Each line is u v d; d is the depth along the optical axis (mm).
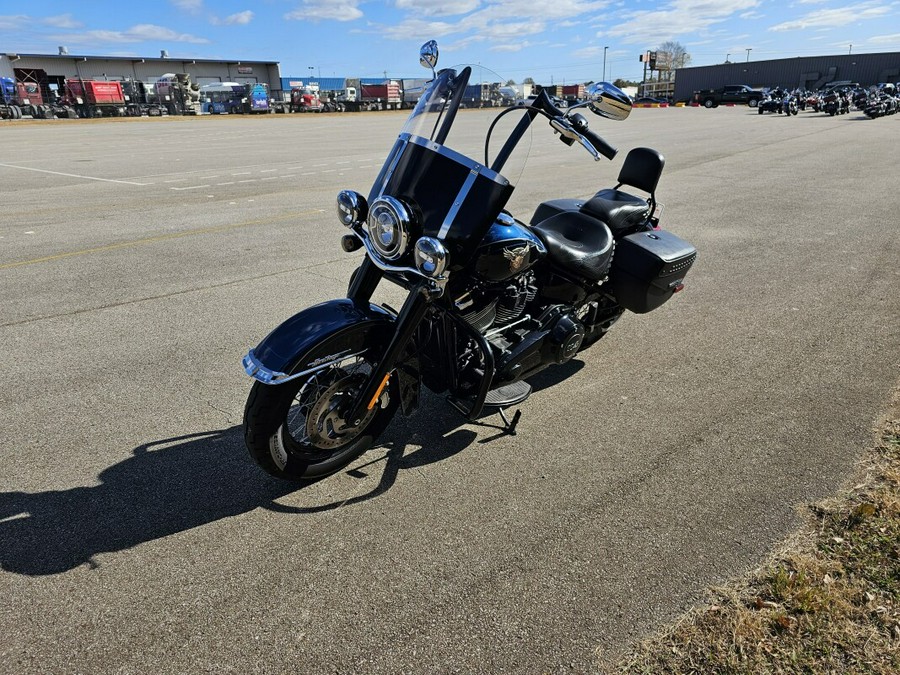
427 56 3471
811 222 8969
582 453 3578
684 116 39875
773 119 34875
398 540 2883
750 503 3117
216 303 5789
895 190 11281
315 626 2414
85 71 71875
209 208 10188
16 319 5379
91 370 4457
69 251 7523
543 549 2830
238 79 83562
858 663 2205
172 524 2961
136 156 18344
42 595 2537
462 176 3016
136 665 2240
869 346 4883
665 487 3262
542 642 2346
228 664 2248
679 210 9984
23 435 3648
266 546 2836
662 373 4551
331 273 6707
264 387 2928
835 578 2586
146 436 3660
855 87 59562
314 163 16172
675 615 2453
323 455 3311
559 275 3895
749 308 5750
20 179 13453
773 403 4090
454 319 3217
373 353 3252
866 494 3129
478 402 3287
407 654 2297
